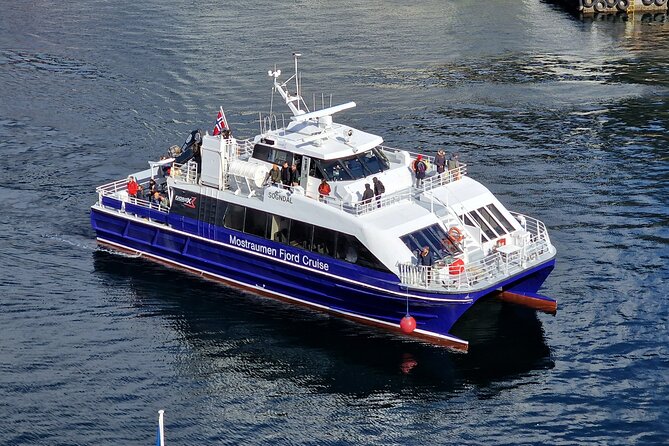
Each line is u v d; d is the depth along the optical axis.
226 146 139.38
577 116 195.12
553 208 157.88
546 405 114.06
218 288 141.75
